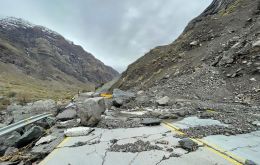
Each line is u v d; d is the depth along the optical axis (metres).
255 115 12.43
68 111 13.86
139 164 6.25
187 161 6.30
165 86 27.28
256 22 30.41
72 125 11.15
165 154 6.86
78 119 12.61
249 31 29.27
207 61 30.03
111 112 15.12
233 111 13.86
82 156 6.99
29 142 9.45
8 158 7.70
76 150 7.54
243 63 23.91
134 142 8.15
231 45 29.56
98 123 11.20
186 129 9.55
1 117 17.77
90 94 26.80
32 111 18.16
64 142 8.45
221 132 8.92
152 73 46.12
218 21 42.03
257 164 5.97
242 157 6.47
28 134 9.42
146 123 10.65
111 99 20.28
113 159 6.67
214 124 10.51
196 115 12.87
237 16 38.69
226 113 12.98
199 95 21.67
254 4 38.44
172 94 23.80
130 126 10.58
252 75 21.69
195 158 6.48
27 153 7.79
